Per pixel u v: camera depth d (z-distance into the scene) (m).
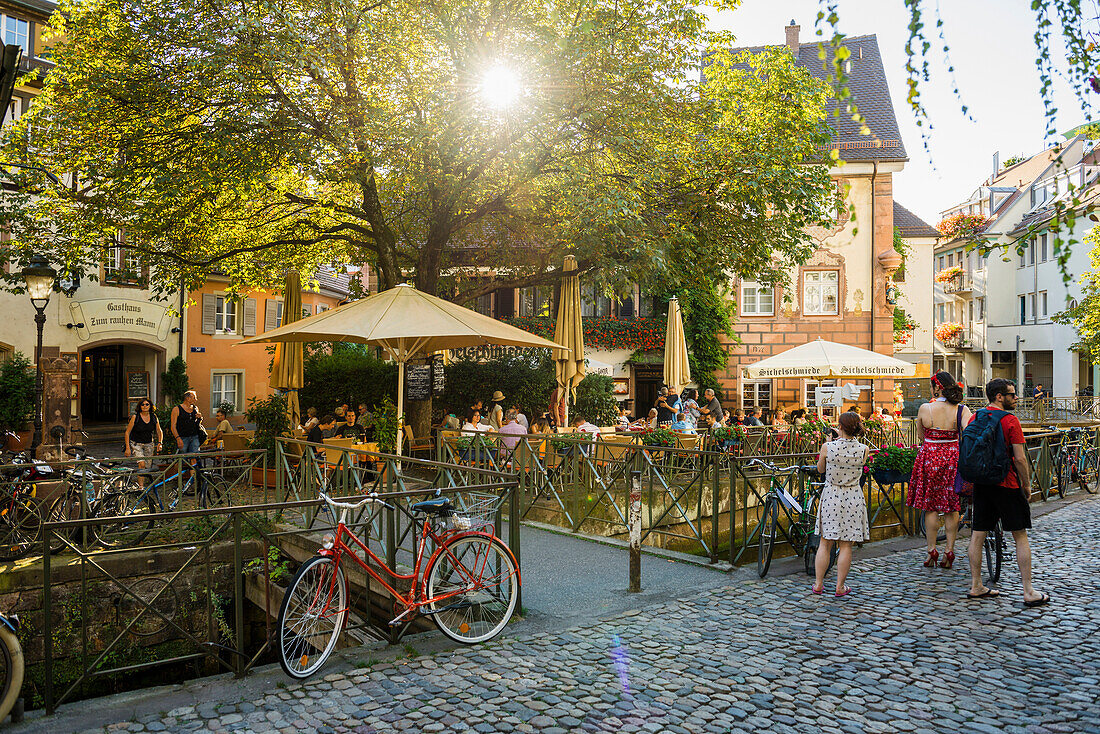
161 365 26.17
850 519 6.73
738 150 14.26
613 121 13.21
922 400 29.88
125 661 8.27
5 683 4.31
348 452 9.36
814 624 5.94
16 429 20.33
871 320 24.02
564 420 14.59
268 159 12.62
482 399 20.88
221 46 11.55
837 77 3.29
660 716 4.30
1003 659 5.18
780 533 8.09
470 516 6.40
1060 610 6.29
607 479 9.80
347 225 16.00
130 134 13.08
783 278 15.93
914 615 6.18
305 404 20.55
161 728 4.19
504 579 6.00
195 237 16.19
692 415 17.66
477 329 10.23
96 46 12.98
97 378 26.14
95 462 9.10
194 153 12.91
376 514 6.77
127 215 13.83
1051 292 41.41
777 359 17.41
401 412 11.48
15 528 8.36
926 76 3.48
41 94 14.01
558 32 13.37
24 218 13.98
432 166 13.41
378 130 12.42
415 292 10.72
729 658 5.20
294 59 11.74
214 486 10.26
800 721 4.24
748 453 14.17
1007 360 46.47
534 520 10.58
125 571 8.34
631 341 23.94
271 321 32.03
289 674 4.83
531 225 17.50
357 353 21.66
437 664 5.11
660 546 9.08
